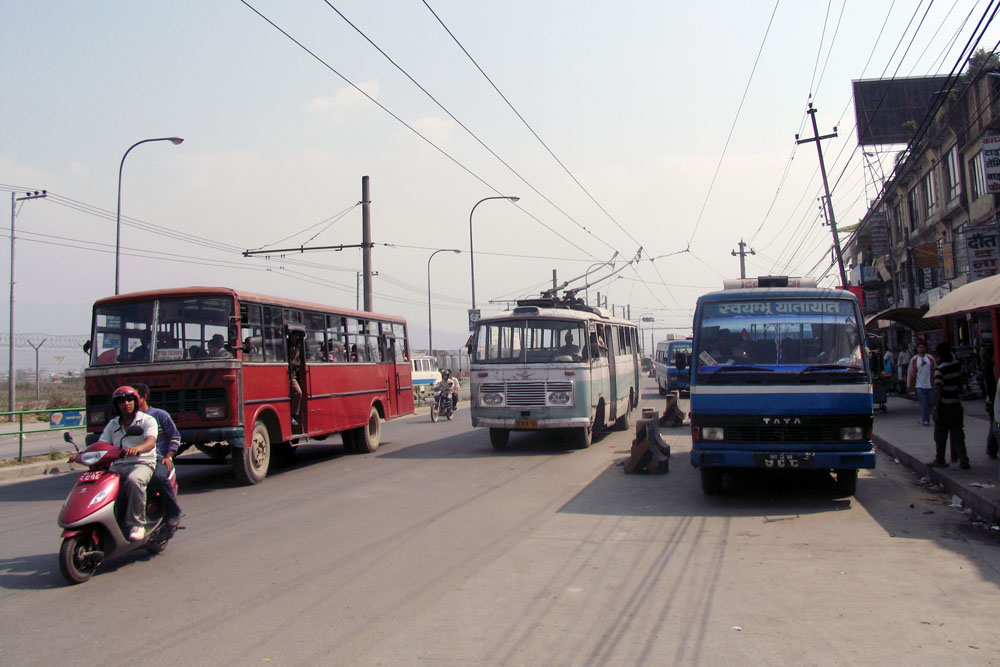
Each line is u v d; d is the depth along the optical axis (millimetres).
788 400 9219
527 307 16453
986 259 19641
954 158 27312
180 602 6070
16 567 7367
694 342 9875
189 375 11922
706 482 10039
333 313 16094
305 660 4715
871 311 40719
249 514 9875
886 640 4777
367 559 7242
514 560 7035
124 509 7102
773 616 5301
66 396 42688
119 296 12477
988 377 14289
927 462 11430
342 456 16844
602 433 17953
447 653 4758
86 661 4828
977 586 5891
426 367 46469
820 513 8883
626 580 6289
